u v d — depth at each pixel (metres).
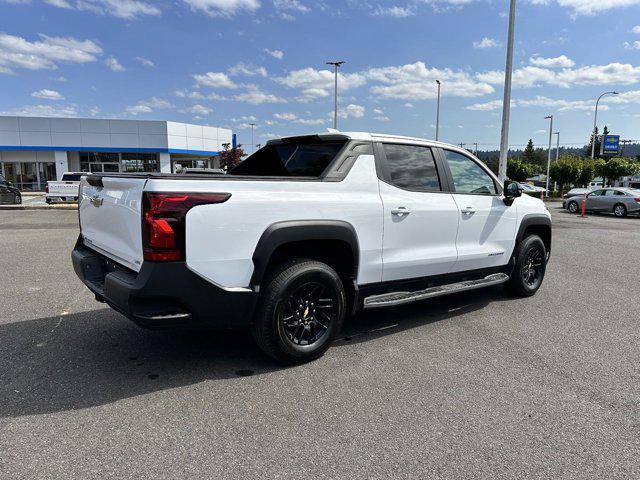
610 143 68.50
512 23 16.58
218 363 3.97
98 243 4.14
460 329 4.96
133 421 3.04
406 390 3.53
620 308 5.84
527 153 112.56
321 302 4.06
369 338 4.64
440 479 2.51
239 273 3.52
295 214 3.76
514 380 3.73
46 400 3.29
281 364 3.95
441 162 5.06
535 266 6.41
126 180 3.48
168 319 3.33
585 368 3.99
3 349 4.21
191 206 3.28
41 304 5.62
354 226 4.12
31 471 2.51
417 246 4.70
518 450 2.79
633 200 21.67
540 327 5.05
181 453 2.70
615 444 2.87
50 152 37.00
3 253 9.18
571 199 24.92
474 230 5.30
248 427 2.99
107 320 5.05
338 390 3.52
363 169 4.32
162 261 3.22
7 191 23.86
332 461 2.65
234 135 34.62
